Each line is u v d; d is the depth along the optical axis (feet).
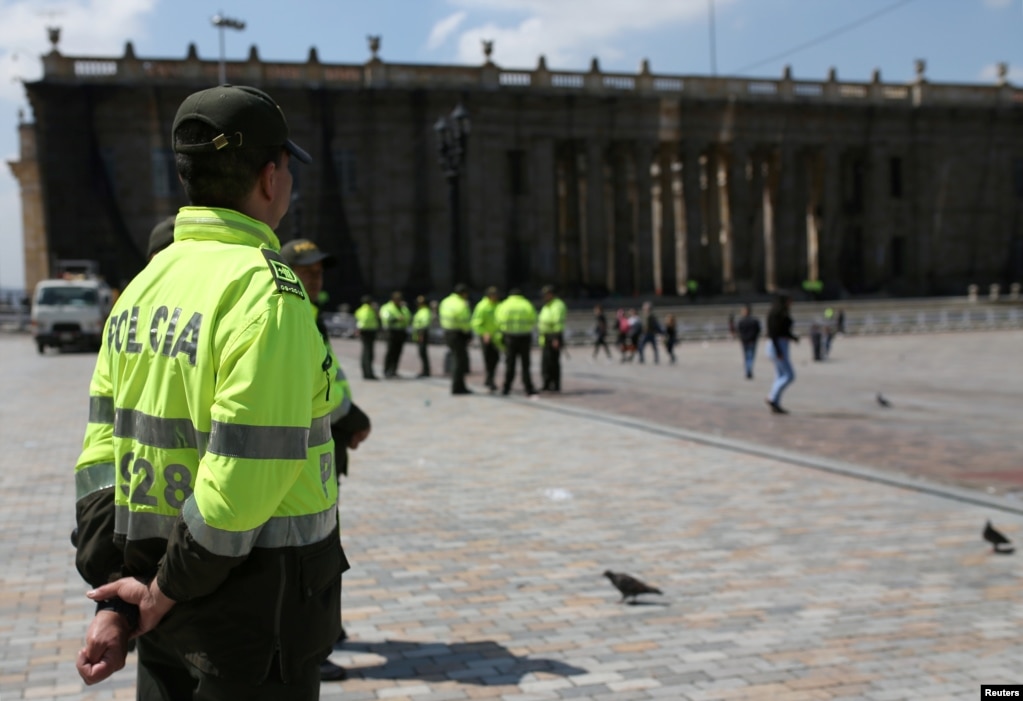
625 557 24.48
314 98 208.33
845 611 20.22
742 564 23.75
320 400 8.79
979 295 254.88
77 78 198.70
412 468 37.27
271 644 8.23
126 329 8.76
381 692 16.30
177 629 8.25
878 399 60.59
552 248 226.17
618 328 136.36
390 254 214.90
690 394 69.67
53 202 196.13
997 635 18.75
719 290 238.68
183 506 7.71
